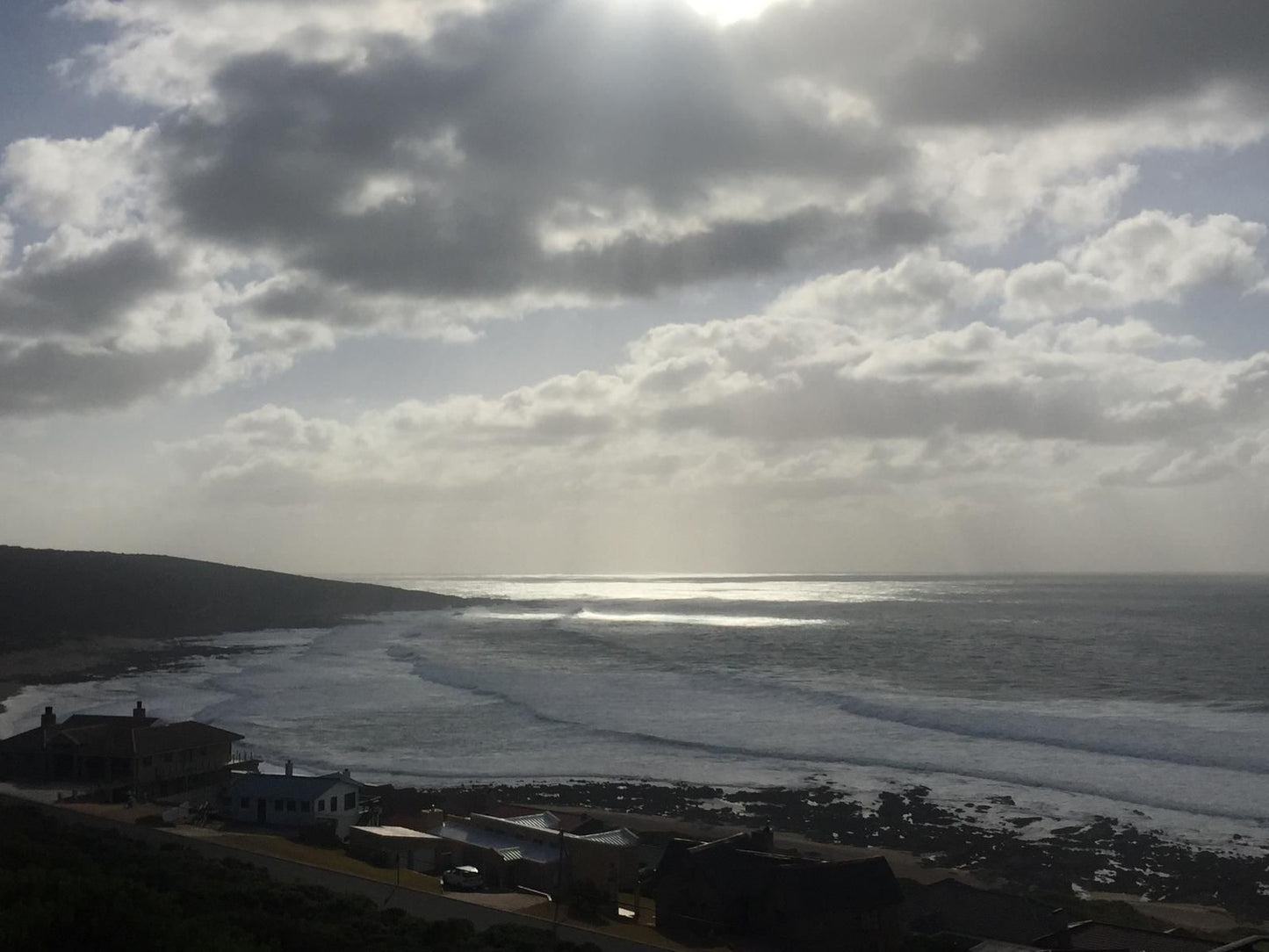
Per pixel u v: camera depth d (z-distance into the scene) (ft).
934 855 207.41
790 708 391.65
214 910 119.75
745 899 152.35
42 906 103.09
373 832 183.52
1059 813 238.27
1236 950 106.83
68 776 238.68
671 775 279.08
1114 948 140.97
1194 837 218.79
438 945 114.93
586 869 170.50
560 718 368.27
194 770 245.04
